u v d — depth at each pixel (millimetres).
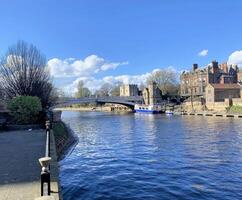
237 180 17062
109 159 23828
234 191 15102
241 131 43031
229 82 125938
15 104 33312
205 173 18703
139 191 15227
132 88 170000
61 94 117250
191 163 21641
